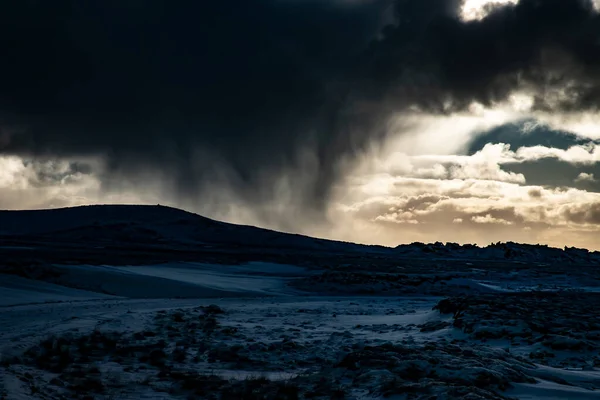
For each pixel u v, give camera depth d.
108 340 23.28
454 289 60.38
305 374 18.27
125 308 36.91
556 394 15.41
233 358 21.45
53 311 33.09
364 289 57.84
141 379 17.58
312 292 57.84
